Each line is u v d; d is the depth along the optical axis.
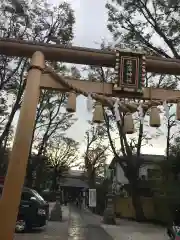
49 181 62.06
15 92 22.56
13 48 7.16
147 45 18.67
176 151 24.31
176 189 21.16
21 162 6.11
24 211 14.63
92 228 18.25
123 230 17.88
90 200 22.30
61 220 21.06
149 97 7.29
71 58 7.27
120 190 40.03
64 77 7.18
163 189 22.81
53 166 55.44
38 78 6.87
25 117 6.45
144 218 24.12
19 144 6.21
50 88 7.11
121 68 7.18
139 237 15.34
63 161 56.22
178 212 19.12
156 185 25.83
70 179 68.94
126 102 7.18
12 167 6.06
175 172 22.98
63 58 7.27
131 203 27.84
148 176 32.09
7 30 20.95
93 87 7.17
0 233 5.75
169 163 23.28
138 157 25.45
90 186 38.78
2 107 22.95
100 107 7.12
